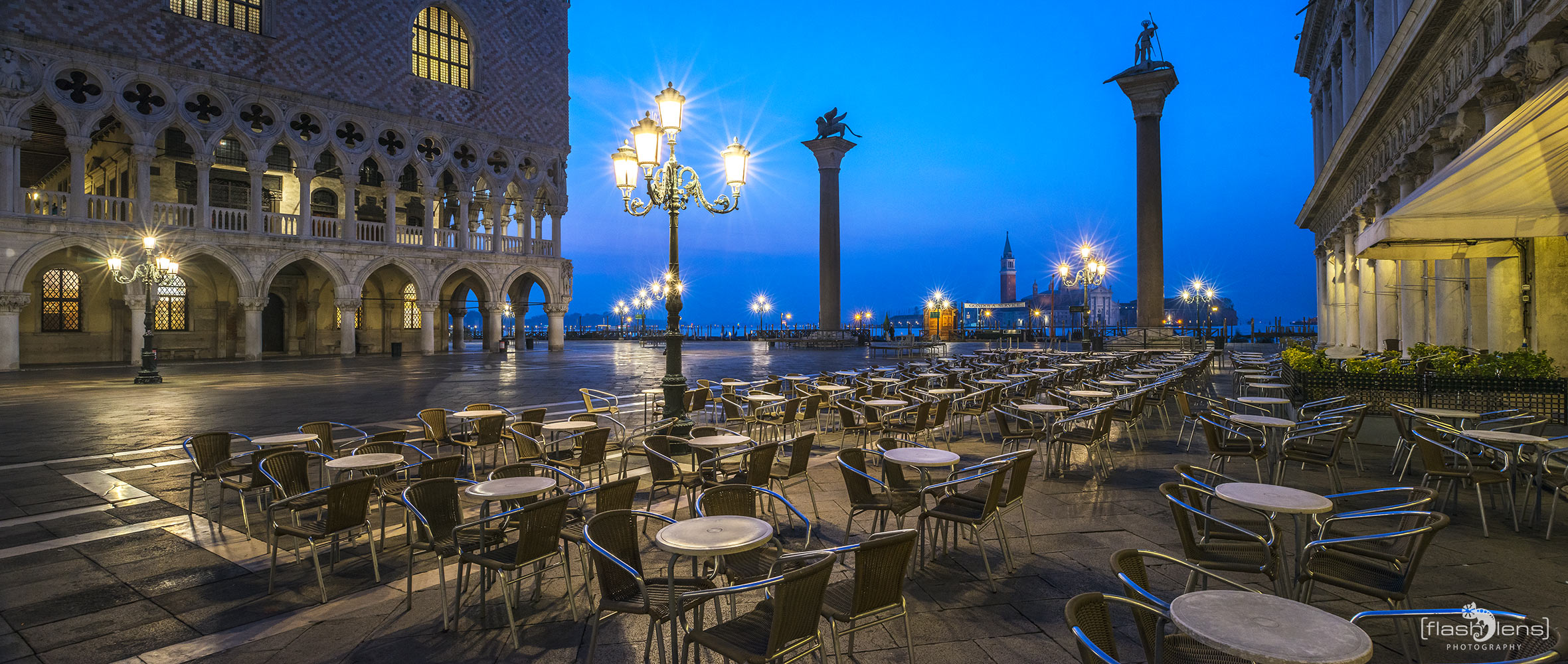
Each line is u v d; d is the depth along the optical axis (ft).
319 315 133.69
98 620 16.55
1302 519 15.10
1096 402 42.47
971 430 43.98
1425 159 52.21
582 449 26.68
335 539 19.97
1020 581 18.42
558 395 64.13
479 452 37.81
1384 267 67.51
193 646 15.26
